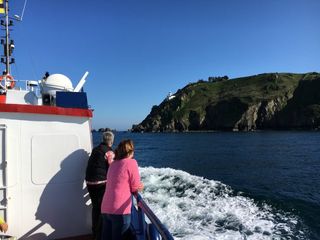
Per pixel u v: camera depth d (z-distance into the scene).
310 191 18.28
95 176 5.28
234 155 44.56
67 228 5.53
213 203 13.38
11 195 5.16
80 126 5.55
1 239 4.86
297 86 178.25
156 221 3.58
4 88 7.13
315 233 10.33
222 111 178.00
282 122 165.12
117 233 4.58
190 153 49.62
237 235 9.68
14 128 5.16
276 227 10.73
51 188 5.39
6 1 7.94
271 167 30.97
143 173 21.77
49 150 5.36
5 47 8.02
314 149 53.25
